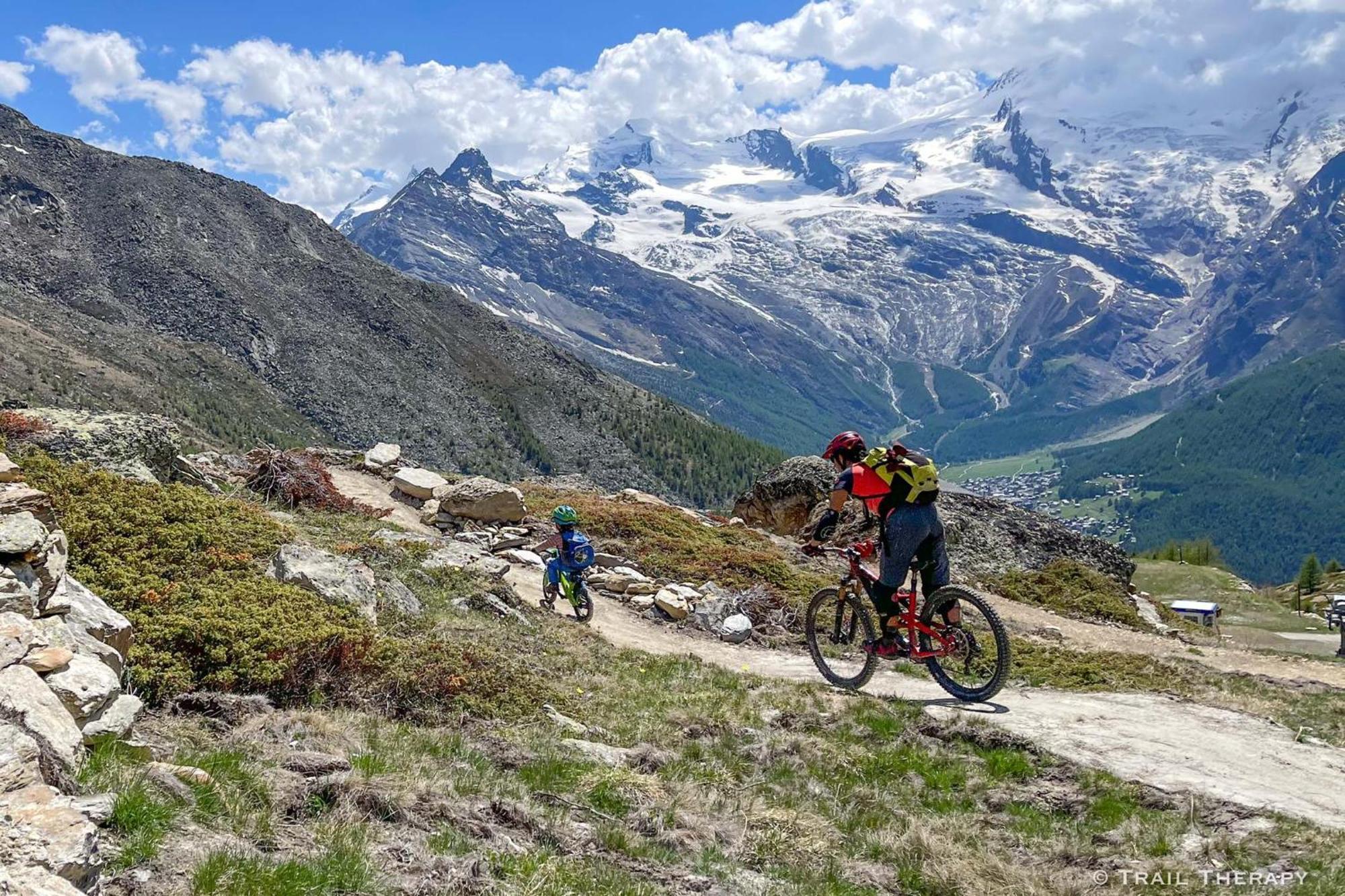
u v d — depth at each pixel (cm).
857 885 855
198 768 737
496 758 1016
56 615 880
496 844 757
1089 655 2039
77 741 650
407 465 3366
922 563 1250
